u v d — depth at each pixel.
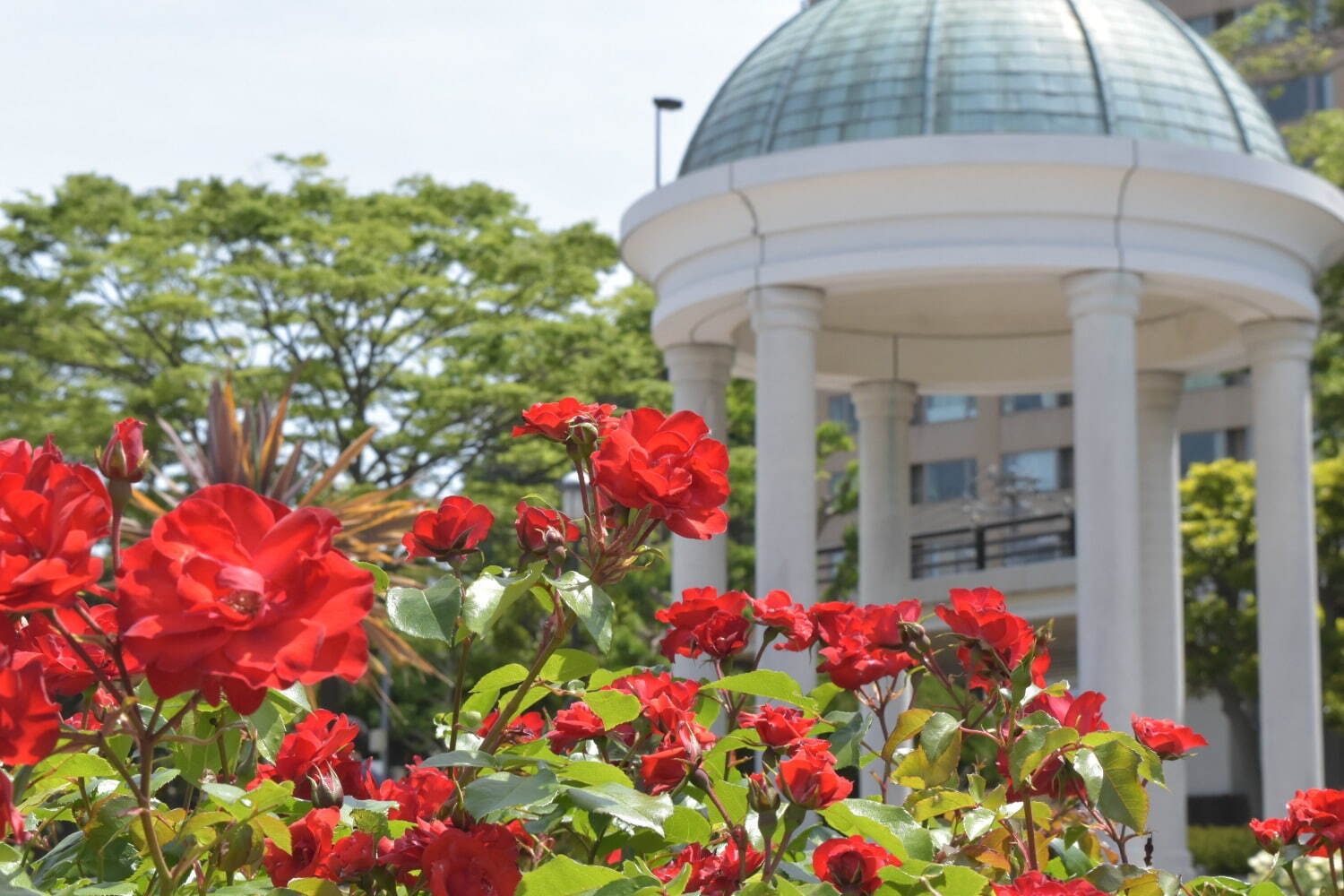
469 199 27.14
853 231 13.52
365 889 2.12
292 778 2.28
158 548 1.39
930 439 38.44
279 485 13.98
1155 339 17.73
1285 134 26.19
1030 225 13.25
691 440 2.26
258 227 25.23
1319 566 24.70
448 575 2.09
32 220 24.97
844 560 28.42
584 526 2.33
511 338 25.22
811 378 13.76
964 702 2.70
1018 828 2.64
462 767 2.34
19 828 1.55
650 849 2.45
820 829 2.44
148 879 2.16
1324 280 20.94
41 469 1.61
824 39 15.05
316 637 1.35
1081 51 14.37
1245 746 26.41
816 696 2.93
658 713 2.35
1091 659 13.15
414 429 25.00
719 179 13.80
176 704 2.25
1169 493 17.56
